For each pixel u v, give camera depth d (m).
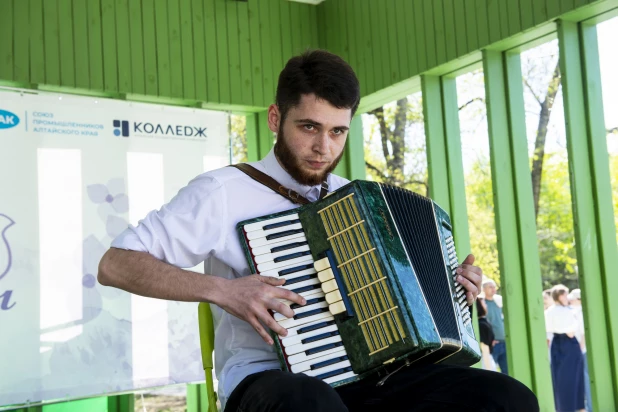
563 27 3.70
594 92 3.72
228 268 2.01
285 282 1.80
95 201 4.21
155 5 4.78
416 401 1.85
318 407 1.55
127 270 1.83
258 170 2.07
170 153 4.51
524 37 3.96
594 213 3.68
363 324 1.78
